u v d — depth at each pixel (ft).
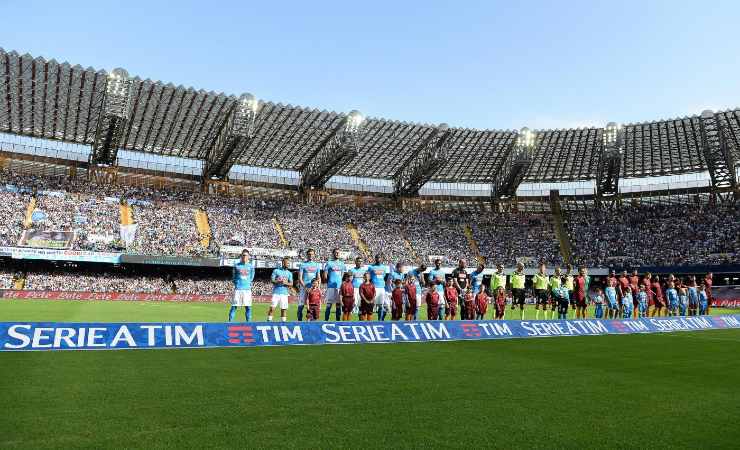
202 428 13.85
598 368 25.63
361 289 50.21
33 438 12.56
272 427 14.14
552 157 181.37
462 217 199.72
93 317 66.33
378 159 180.45
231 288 156.04
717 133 151.23
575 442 13.42
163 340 28.94
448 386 20.27
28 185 148.97
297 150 169.58
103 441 12.53
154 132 151.53
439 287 58.23
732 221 168.86
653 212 185.78
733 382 22.52
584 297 68.18
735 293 153.38
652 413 16.60
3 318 60.54
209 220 166.50
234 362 24.82
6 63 111.04
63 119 141.38
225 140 146.20
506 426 14.75
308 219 182.19
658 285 77.97
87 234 142.61
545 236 191.21
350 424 14.58
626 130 160.76
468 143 172.24
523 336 40.04
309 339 32.60
